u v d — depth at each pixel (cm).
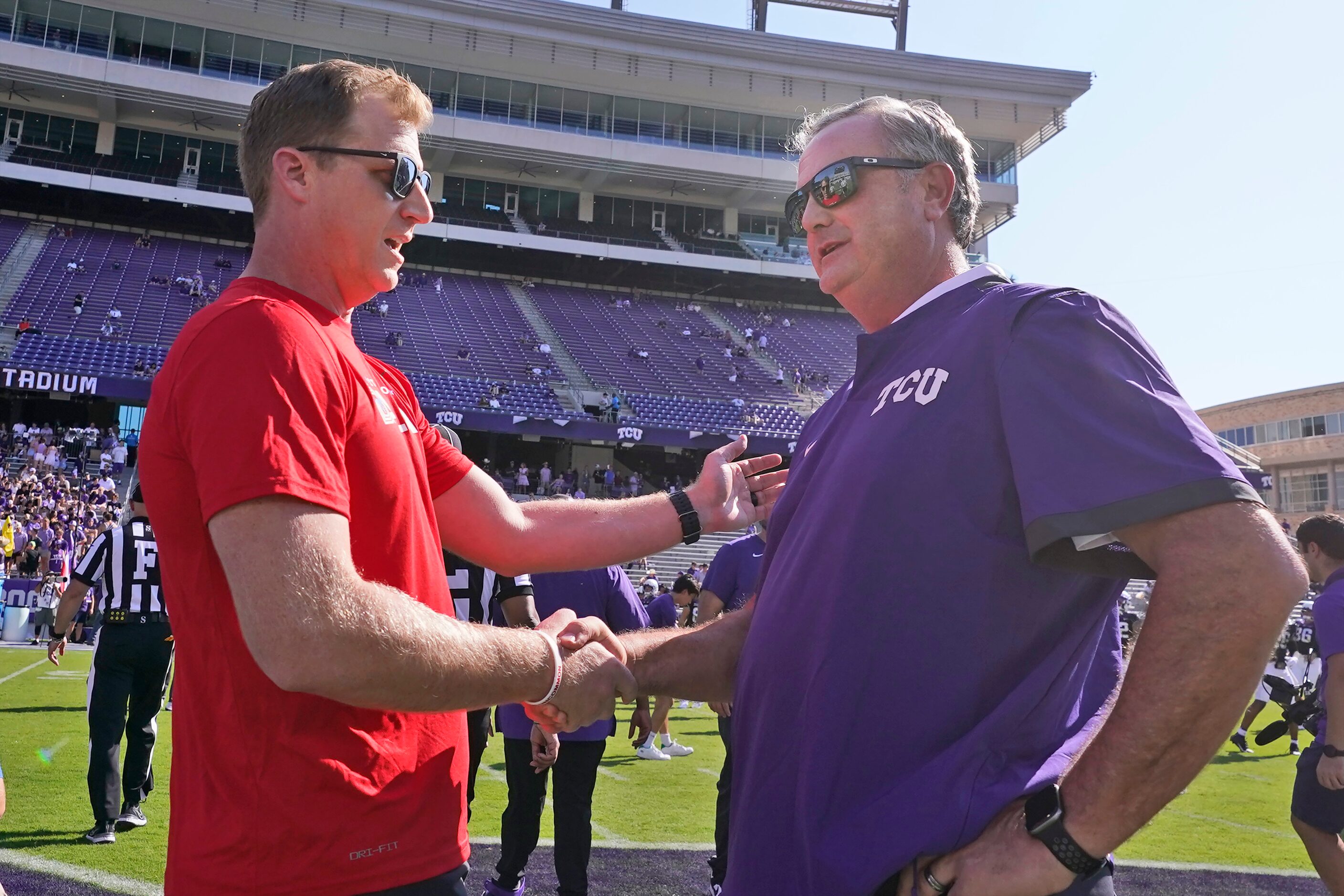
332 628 119
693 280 3916
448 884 148
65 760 657
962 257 181
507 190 3812
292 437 128
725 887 158
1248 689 110
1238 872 482
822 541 152
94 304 2864
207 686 140
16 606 1708
